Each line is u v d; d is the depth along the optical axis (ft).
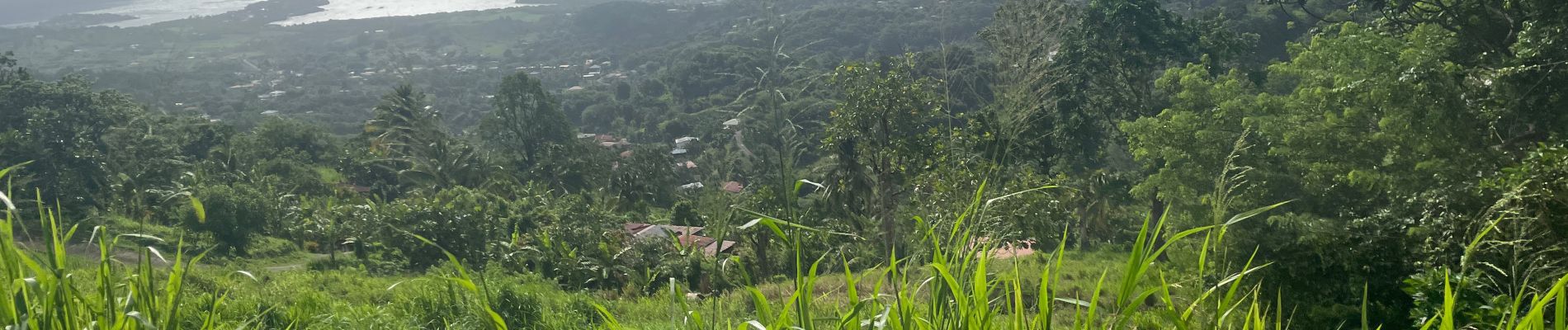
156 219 99.71
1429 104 53.57
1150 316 13.76
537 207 121.80
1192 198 69.72
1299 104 67.51
